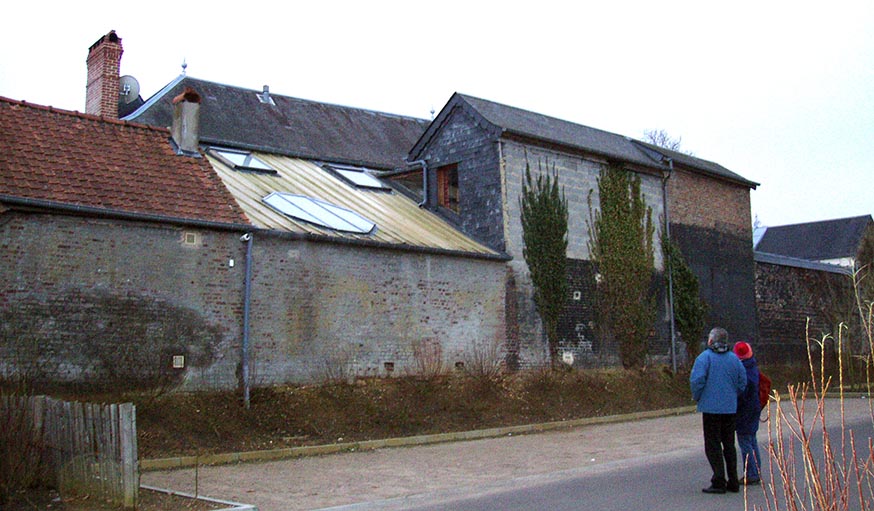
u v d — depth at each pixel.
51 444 9.54
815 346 30.22
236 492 10.20
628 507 8.33
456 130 22.22
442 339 18.45
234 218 15.44
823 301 31.06
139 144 16.25
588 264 22.36
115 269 13.88
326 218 17.78
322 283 16.42
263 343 15.35
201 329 14.63
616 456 12.84
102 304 13.65
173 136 16.94
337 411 15.53
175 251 14.56
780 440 5.12
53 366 13.04
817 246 48.41
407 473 11.64
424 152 23.12
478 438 16.09
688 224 25.72
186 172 16.11
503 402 18.33
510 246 20.55
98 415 8.91
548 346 20.89
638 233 23.69
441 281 18.69
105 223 13.89
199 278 14.76
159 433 12.99
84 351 13.36
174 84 25.97
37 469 9.49
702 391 8.97
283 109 28.03
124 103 26.64
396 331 17.58
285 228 16.25
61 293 13.30
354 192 21.66
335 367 16.36
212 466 12.40
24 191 13.33
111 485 8.68
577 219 22.34
